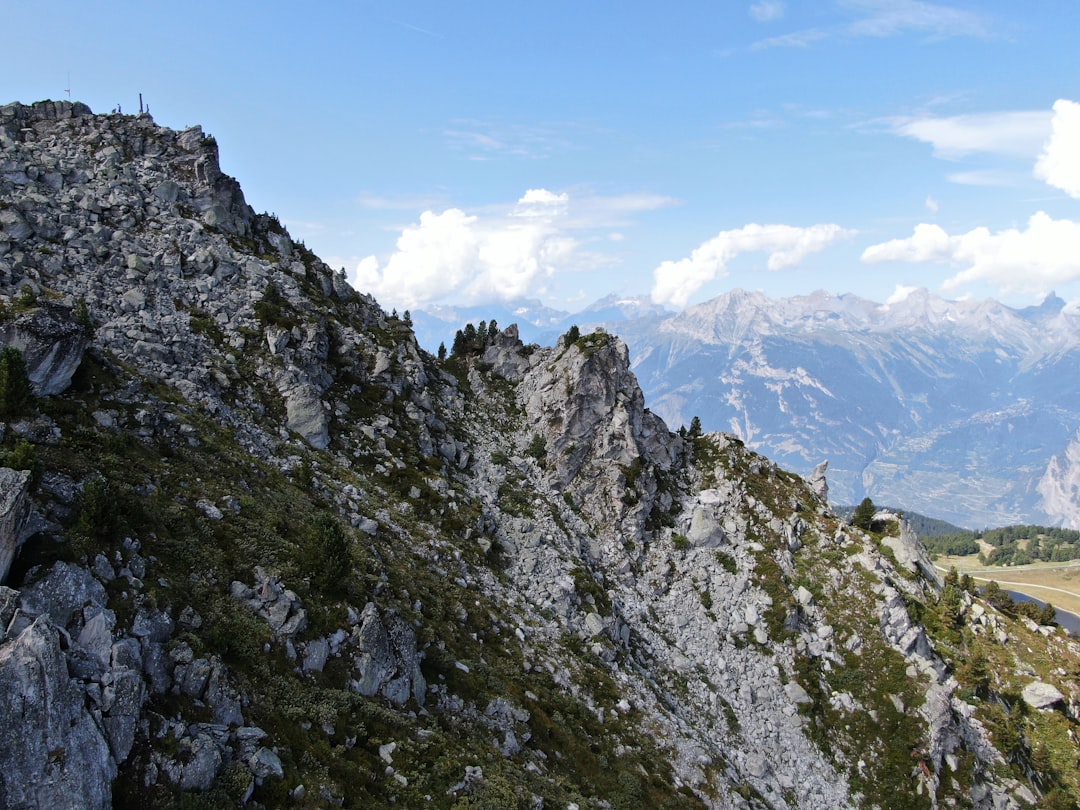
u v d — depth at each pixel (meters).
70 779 22.56
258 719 31.00
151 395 53.47
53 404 41.12
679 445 118.38
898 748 77.19
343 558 42.84
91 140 92.25
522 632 64.44
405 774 34.56
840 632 90.38
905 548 116.94
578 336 125.19
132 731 25.38
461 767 37.59
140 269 75.31
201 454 49.84
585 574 82.31
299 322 85.19
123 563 31.75
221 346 74.44
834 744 77.06
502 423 111.50
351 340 95.00
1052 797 78.06
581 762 50.81
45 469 34.19
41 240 70.44
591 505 99.25
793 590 94.69
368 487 72.31
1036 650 107.62
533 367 125.12
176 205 91.06
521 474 99.38
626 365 114.88
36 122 93.31
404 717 39.97
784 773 72.50
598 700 61.78
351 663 39.34
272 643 35.66
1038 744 91.00
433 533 71.31
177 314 73.62
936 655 93.25
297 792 28.52
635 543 96.44
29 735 22.33
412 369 101.06
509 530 84.00
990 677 98.25
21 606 25.97
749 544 100.12
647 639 83.12
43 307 45.53
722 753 69.88
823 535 105.06
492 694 49.88
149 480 40.97
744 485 110.25
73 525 31.58
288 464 64.00
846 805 71.19
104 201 82.62
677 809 52.31
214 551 38.66
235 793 26.66
